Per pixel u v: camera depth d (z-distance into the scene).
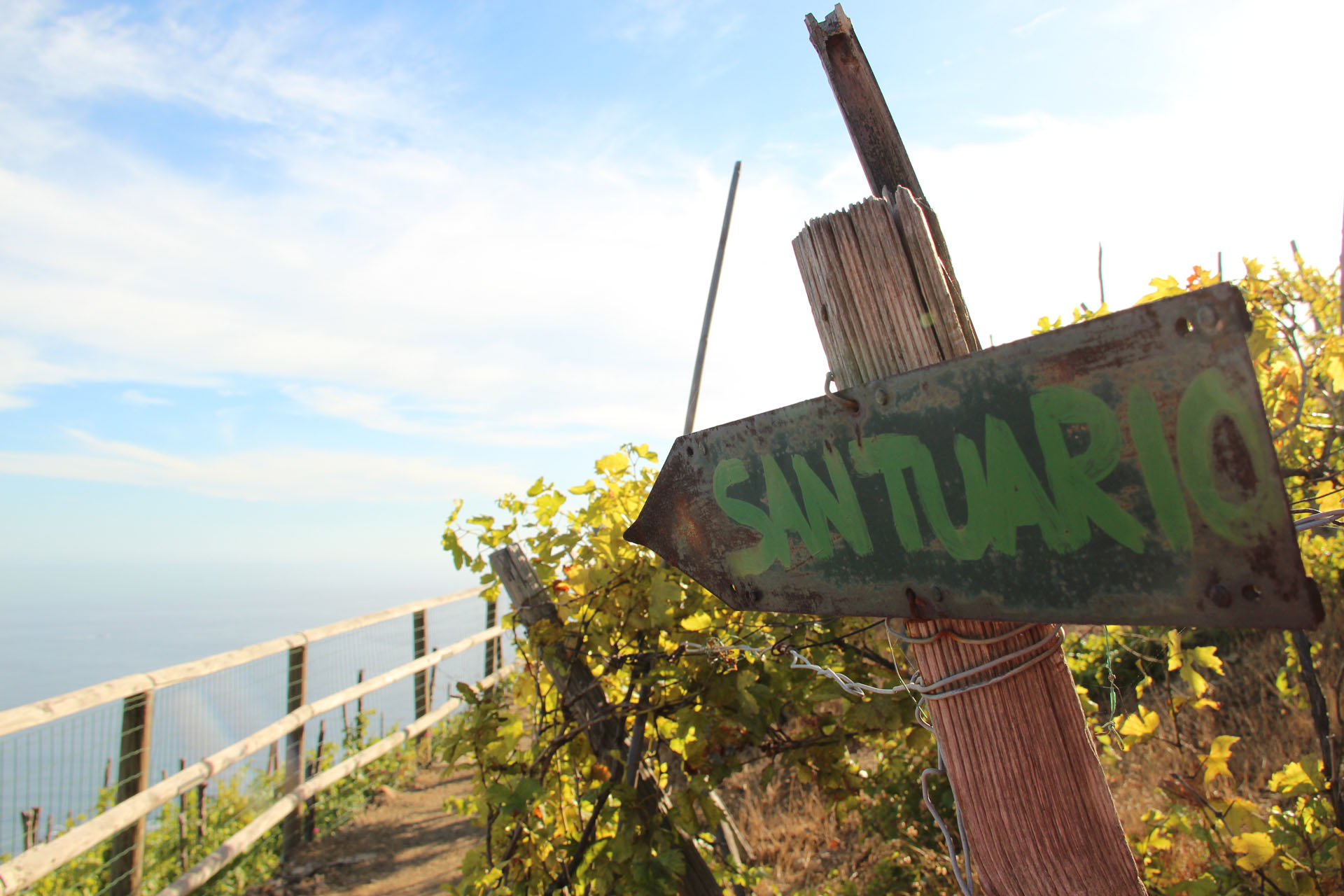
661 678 2.64
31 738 3.22
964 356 1.07
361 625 6.37
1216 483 0.85
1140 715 2.34
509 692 7.83
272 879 4.90
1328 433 2.03
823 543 1.28
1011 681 1.21
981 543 1.06
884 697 2.32
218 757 4.43
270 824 4.95
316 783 5.52
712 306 4.41
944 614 1.11
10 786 3.11
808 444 1.29
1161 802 3.32
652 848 2.48
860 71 1.41
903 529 1.16
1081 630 3.90
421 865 4.97
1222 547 0.84
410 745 7.03
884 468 1.17
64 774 3.38
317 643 5.75
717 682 2.53
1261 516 0.81
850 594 1.24
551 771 2.91
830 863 4.04
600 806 2.55
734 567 1.44
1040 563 1.00
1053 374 0.98
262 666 5.05
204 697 4.41
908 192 1.29
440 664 7.76
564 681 2.88
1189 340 0.86
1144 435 0.90
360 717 6.35
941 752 1.28
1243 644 4.82
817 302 1.39
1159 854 2.58
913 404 1.13
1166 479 0.88
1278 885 2.06
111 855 3.95
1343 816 2.17
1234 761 3.61
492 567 3.03
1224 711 4.08
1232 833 2.14
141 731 3.87
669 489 1.57
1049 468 0.99
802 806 4.72
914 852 3.38
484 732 2.67
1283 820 2.28
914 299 1.26
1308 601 0.78
